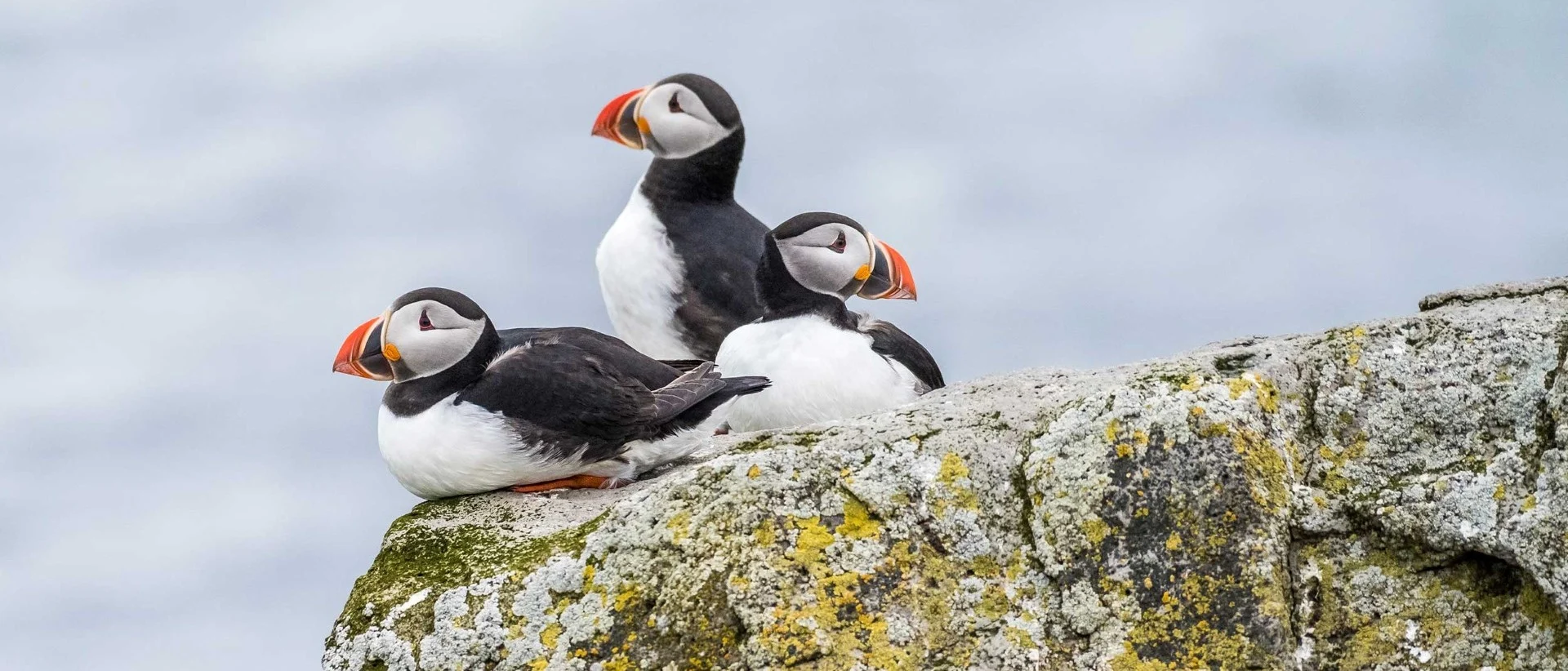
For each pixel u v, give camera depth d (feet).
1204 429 31.60
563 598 33.14
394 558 35.99
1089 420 32.32
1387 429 32.48
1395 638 30.71
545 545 34.81
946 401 35.70
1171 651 30.30
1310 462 32.35
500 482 39.34
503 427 38.73
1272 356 34.14
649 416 39.34
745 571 31.83
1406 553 31.24
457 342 39.91
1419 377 32.89
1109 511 31.40
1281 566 30.76
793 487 32.78
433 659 33.19
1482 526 30.53
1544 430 31.37
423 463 39.17
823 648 30.81
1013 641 30.94
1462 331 33.27
